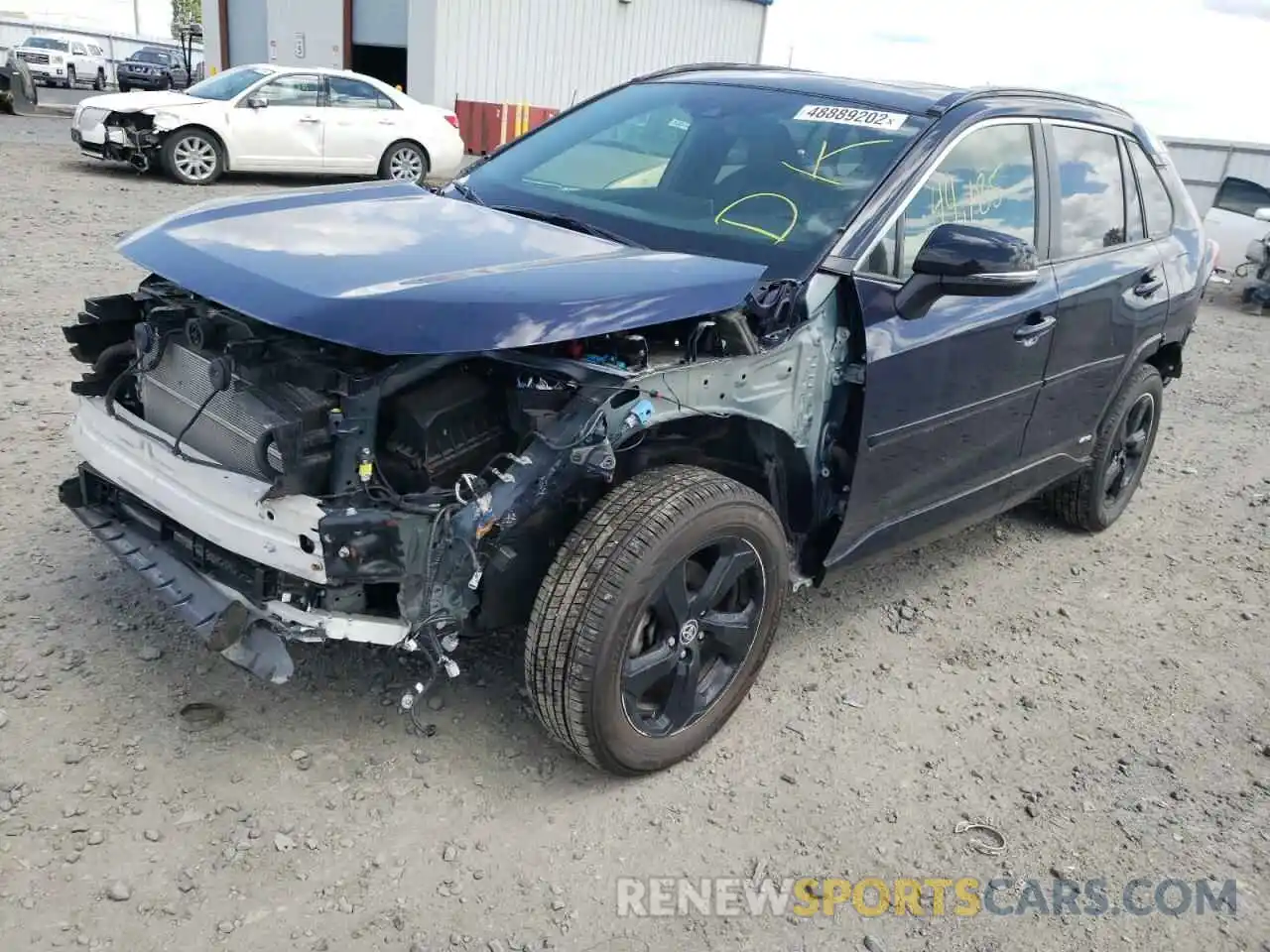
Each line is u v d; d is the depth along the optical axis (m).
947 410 3.65
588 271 2.83
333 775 2.90
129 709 3.05
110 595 3.61
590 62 23.64
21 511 4.12
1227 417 7.99
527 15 22.12
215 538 2.72
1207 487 6.34
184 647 3.37
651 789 3.03
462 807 2.85
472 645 3.58
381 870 2.61
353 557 2.51
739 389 2.96
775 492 3.33
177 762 2.87
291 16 23.08
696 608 2.96
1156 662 4.15
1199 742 3.62
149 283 3.26
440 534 2.58
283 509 2.56
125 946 2.31
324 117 14.05
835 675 3.76
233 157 13.45
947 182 3.62
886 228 3.36
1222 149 20.09
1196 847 3.07
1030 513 5.60
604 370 2.64
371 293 2.51
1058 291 4.05
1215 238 14.63
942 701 3.68
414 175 15.04
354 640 2.63
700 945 2.51
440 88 21.20
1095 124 4.53
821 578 3.55
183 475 2.80
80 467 3.30
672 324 2.93
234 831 2.66
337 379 2.57
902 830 3.00
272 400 2.61
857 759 3.29
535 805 2.90
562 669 2.71
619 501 2.80
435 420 2.66
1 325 6.43
